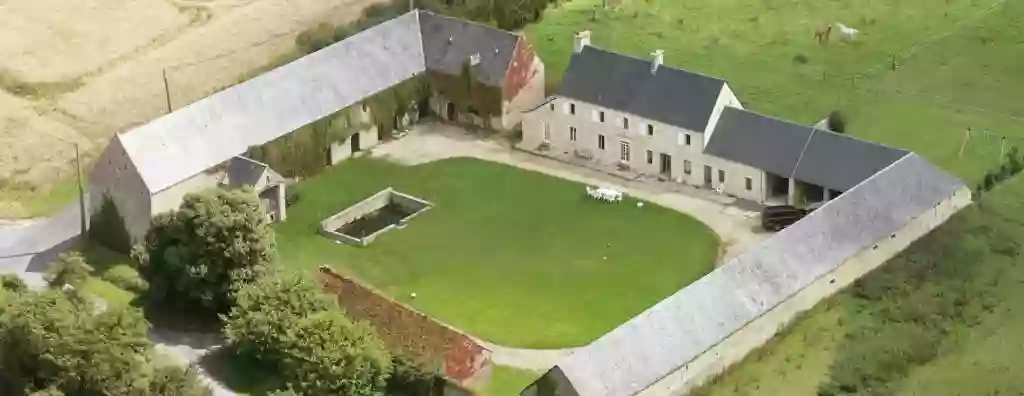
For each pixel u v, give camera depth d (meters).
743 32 162.50
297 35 163.25
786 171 126.19
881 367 103.19
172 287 112.00
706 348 102.06
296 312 103.88
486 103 141.25
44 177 135.25
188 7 171.00
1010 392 100.12
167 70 156.00
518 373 104.94
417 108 143.75
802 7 168.62
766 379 103.00
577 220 126.56
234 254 109.38
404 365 101.69
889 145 136.75
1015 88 148.00
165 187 120.88
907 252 117.12
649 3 170.50
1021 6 166.00
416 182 133.38
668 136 131.75
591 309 113.31
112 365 98.19
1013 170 130.38
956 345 105.81
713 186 131.00
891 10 167.00
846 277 112.69
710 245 121.88
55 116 146.00
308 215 128.12
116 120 145.88
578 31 162.62
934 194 119.94
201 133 126.12
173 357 107.00
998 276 113.75
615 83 134.50
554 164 136.50
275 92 132.75
